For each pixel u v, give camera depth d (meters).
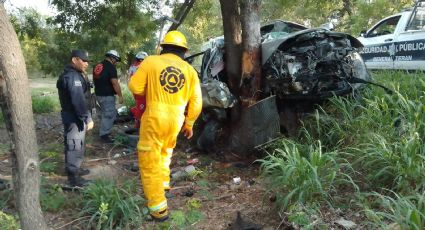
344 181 3.86
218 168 5.35
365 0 13.16
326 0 10.20
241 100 5.55
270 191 4.13
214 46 6.29
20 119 2.50
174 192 4.55
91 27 11.39
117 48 11.60
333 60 5.33
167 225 3.71
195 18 13.06
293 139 5.20
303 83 5.33
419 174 3.60
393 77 6.74
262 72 5.53
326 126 5.18
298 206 3.52
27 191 2.58
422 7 8.25
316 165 3.92
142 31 11.71
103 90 6.64
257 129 5.30
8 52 2.41
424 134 4.34
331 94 5.43
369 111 4.93
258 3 5.46
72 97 4.43
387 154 3.90
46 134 7.68
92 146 6.57
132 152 6.20
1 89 2.46
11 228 3.46
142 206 4.01
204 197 4.34
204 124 6.07
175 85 3.79
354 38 5.88
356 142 4.65
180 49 3.97
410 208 2.97
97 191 3.93
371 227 3.24
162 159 4.14
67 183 4.72
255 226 3.51
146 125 3.79
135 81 3.84
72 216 3.83
